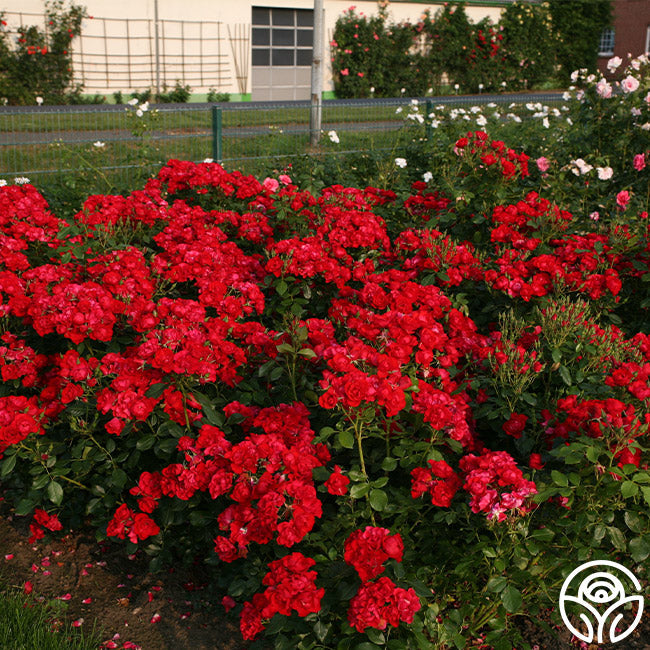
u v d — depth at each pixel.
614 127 6.86
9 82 19.16
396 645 2.53
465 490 2.90
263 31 22.70
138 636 3.08
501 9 26.56
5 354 3.62
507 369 3.22
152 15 20.73
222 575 3.13
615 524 2.93
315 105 11.70
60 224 4.70
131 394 3.08
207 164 5.67
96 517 3.55
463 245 4.68
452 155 6.25
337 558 2.75
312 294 4.36
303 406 3.28
